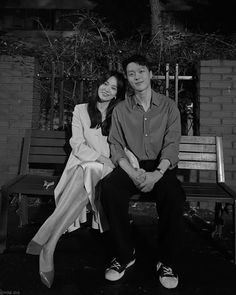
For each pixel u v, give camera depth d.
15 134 3.70
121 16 5.66
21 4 5.91
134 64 2.33
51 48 3.92
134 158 2.44
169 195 2.04
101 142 2.59
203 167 2.97
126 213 2.10
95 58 3.91
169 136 2.34
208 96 3.58
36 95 3.86
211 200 2.32
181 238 2.03
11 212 3.44
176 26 5.73
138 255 2.45
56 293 1.92
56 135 3.20
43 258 2.04
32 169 3.91
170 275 1.99
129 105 2.43
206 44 3.78
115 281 2.06
